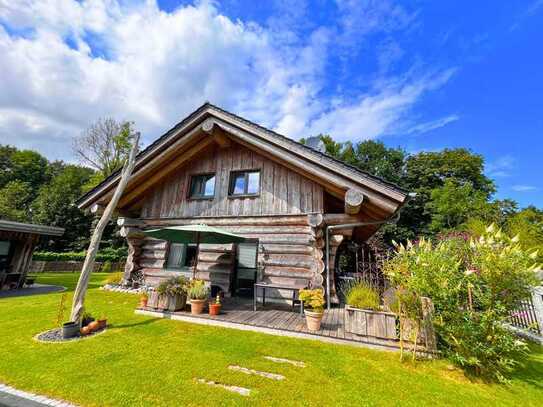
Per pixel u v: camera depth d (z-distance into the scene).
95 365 3.55
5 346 4.12
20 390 2.95
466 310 4.04
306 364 3.77
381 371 3.64
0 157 34.09
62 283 12.63
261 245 8.08
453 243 4.88
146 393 2.92
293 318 5.84
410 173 28.05
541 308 5.93
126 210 10.51
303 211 7.86
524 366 4.14
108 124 26.55
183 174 9.89
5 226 9.74
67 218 26.95
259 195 8.55
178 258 9.33
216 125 8.28
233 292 8.32
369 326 4.61
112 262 22.75
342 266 16.33
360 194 6.19
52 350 4.01
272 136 7.31
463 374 3.68
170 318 5.93
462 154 27.88
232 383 3.20
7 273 10.23
